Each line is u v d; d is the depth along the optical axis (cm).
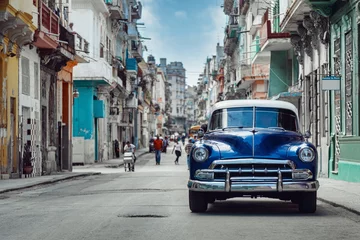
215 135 1077
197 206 1068
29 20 2219
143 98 8494
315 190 1013
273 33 3044
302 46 2661
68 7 3669
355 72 1836
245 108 1166
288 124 1146
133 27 6756
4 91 2219
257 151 1012
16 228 902
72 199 1405
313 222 939
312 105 2502
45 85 2864
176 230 857
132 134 7281
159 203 1251
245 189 996
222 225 904
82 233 838
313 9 2109
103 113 4288
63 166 3247
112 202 1287
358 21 1802
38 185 1978
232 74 6200
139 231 851
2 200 1427
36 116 2652
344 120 1983
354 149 1870
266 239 773
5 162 2241
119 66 5312
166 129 14425
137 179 2248
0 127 2191
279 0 3128
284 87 3322
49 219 1000
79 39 3550
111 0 4888
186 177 2347
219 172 1012
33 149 2584
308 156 1008
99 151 4488
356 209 1070
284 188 993
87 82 4150
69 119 3297
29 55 2553
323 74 2169
